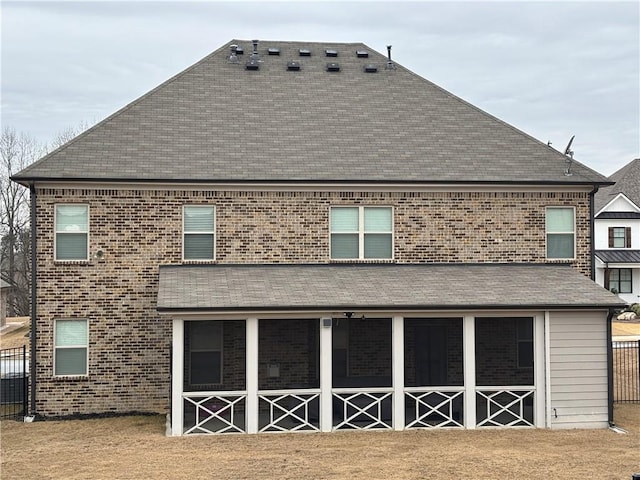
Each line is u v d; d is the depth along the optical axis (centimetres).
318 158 2262
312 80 2617
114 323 2127
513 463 1577
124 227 2138
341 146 2327
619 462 1588
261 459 1603
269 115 2430
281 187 2186
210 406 2155
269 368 2188
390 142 2370
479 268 2217
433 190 2245
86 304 2117
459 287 2028
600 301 1933
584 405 1933
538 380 1933
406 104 2562
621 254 4866
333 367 2236
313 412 2041
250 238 2189
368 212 2242
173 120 2353
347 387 2108
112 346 2123
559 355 1931
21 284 6041
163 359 2142
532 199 2288
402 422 1888
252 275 2086
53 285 2106
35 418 2061
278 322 2205
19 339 4059
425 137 2412
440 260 2252
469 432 1869
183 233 2166
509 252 2273
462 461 1590
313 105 2502
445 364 2278
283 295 1922
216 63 2623
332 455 1636
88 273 2120
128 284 2134
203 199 2170
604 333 1947
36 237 2097
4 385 2216
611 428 1917
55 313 2103
